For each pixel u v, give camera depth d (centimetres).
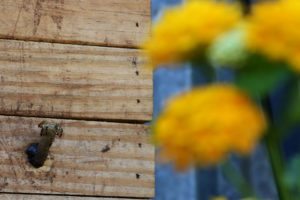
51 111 125
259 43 50
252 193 63
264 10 51
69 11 128
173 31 55
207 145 49
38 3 127
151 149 127
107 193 125
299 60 49
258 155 199
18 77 125
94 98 126
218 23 55
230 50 52
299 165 59
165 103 55
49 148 123
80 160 125
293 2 51
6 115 124
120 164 126
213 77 57
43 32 126
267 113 57
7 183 122
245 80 52
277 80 52
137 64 128
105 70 127
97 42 128
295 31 49
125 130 127
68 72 126
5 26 125
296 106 55
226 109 49
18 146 123
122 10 129
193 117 50
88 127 126
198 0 57
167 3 222
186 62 56
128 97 127
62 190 123
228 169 63
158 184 225
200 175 218
